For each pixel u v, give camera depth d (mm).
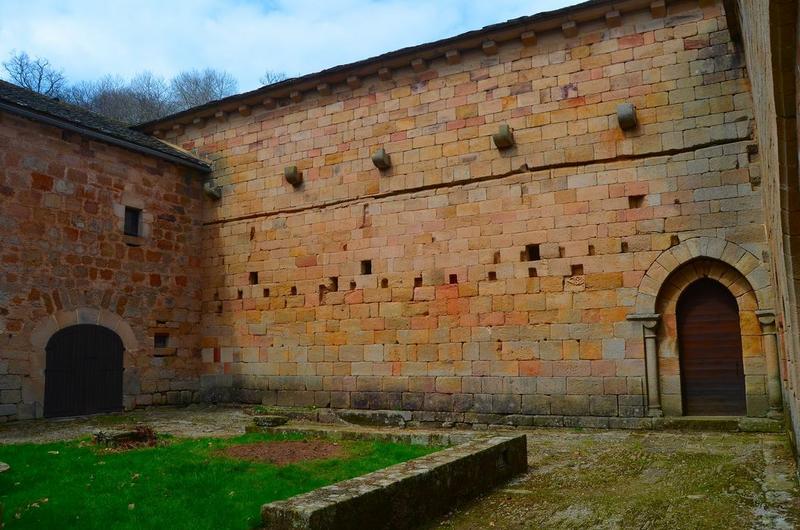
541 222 12703
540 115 12945
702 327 11656
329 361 14758
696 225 11469
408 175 14242
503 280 12930
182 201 17031
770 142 5430
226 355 16406
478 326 13055
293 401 15133
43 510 5801
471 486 6645
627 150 12102
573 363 12102
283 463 7945
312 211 15516
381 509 5289
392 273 14180
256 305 16109
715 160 11461
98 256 14898
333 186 15258
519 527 5641
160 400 15859
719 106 11516
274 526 4750
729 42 11547
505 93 13344
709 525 5469
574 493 6742
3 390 12859
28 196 13648
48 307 13781
